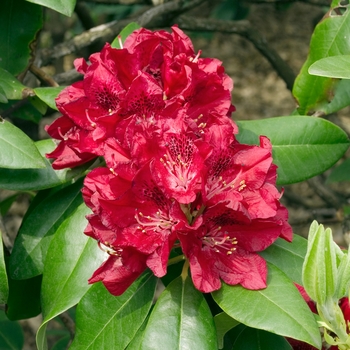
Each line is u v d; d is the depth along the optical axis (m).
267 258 0.50
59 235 0.53
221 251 0.46
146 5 0.98
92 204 0.47
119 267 0.45
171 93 0.50
